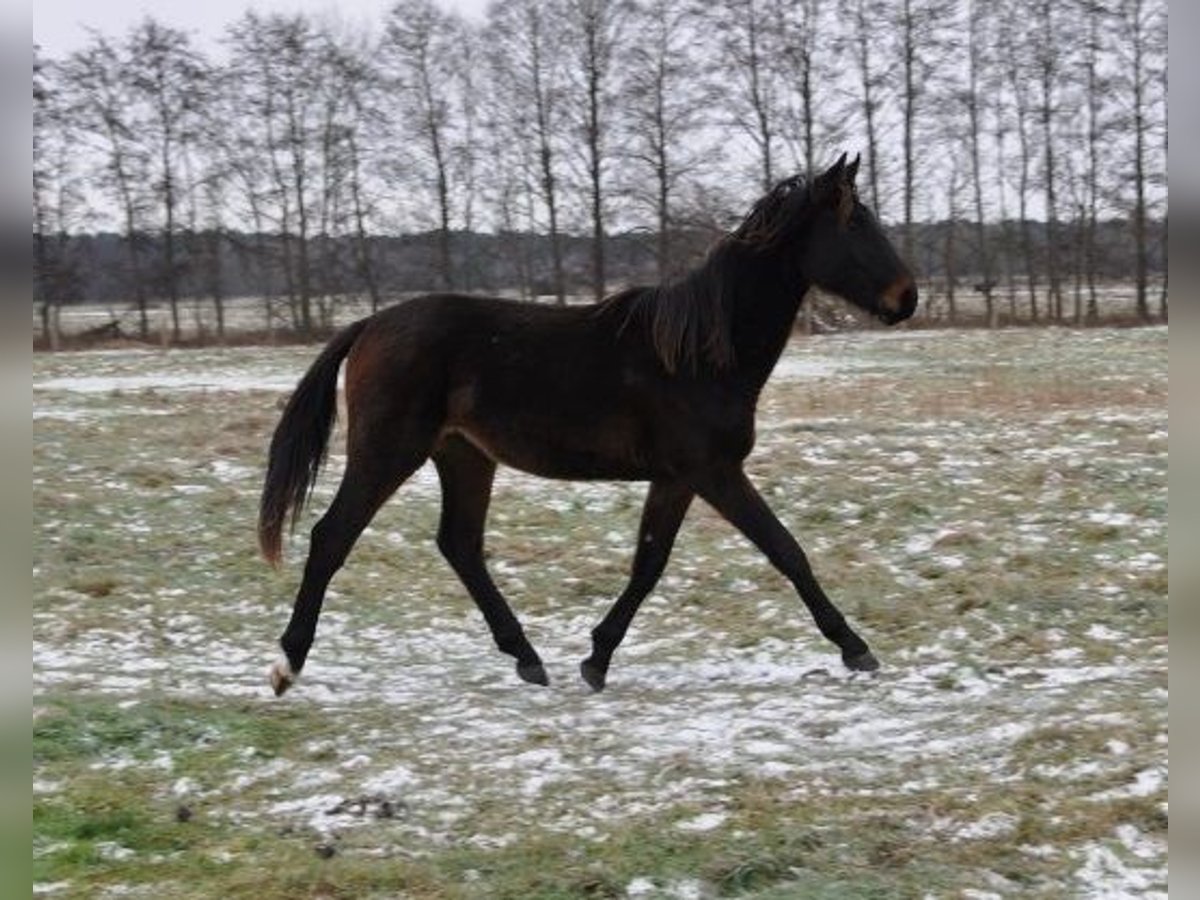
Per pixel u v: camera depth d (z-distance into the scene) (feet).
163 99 193.67
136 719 21.21
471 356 23.56
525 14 196.75
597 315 24.06
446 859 15.94
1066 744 18.58
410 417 23.30
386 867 15.67
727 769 18.65
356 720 21.89
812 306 30.76
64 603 29.86
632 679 25.04
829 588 29.99
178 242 194.39
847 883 14.83
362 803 17.80
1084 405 62.59
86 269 187.11
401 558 34.45
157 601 30.30
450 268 204.64
